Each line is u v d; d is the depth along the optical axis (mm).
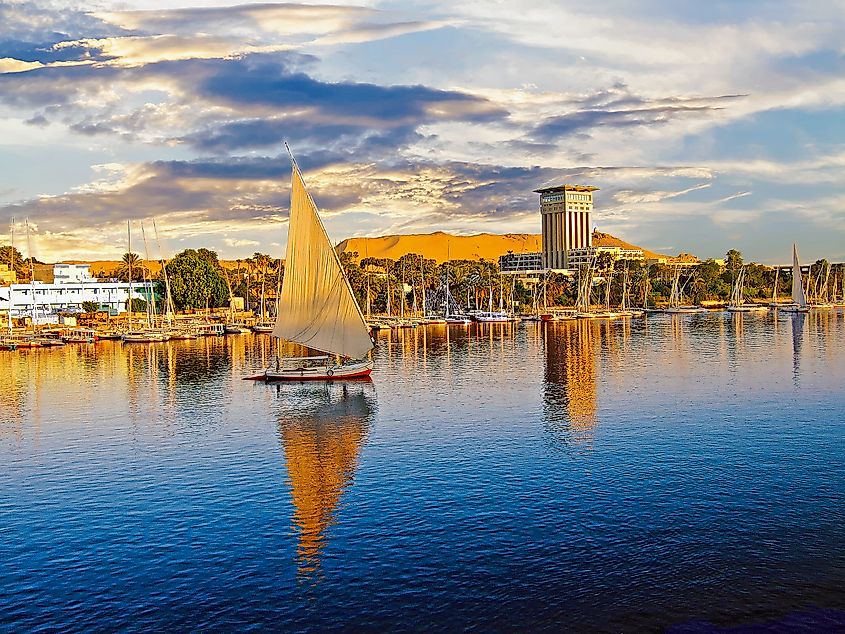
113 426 54312
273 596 25969
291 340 75625
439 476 39062
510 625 23734
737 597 25141
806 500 34062
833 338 116375
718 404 58125
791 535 30016
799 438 45719
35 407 63062
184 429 52719
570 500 34719
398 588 26328
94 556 29562
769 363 84188
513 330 152375
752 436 46531
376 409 59125
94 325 151000
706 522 31562
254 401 64312
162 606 25469
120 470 41938
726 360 88312
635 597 25266
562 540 30000
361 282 175750
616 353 100062
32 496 37375
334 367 76312
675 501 34281
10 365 95875
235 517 33562
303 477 39594
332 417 56156
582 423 51844
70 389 73375
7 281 180875
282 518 33281
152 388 73188
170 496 36875
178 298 172500
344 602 25422
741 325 154000
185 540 30984
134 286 175500
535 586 26188
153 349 118188
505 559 28328
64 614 25078
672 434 47594
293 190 72688
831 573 26641
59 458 44938
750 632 23047
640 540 29828
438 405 60375
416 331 152875
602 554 28641
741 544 29250
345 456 43812
